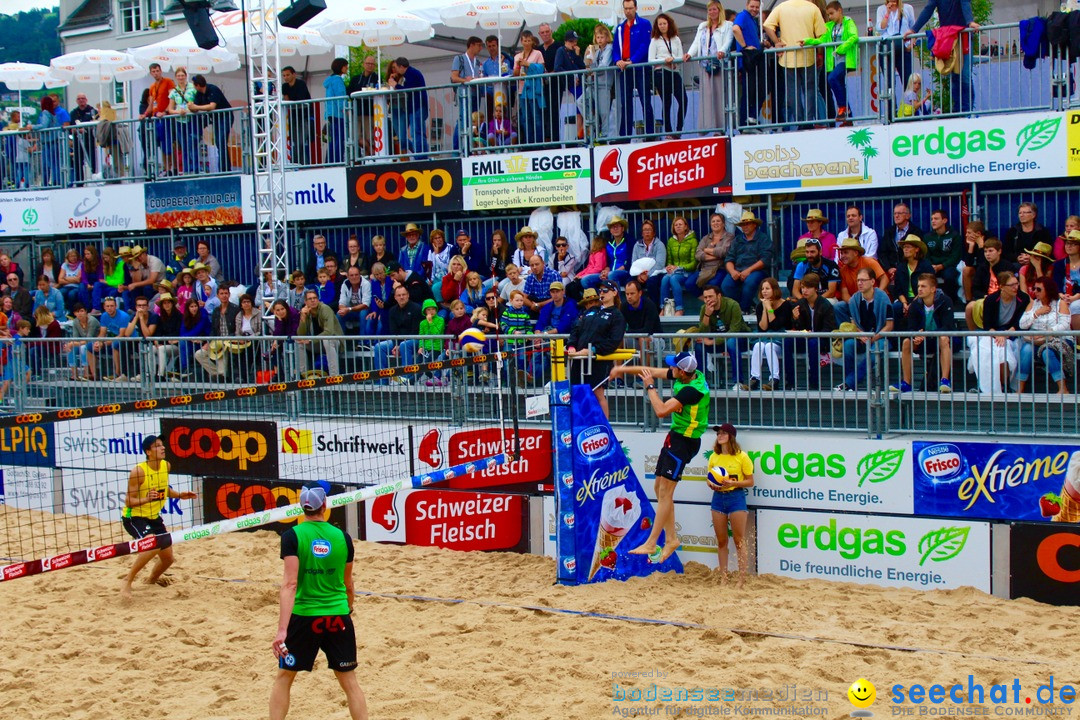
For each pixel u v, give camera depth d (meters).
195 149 21.67
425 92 19.69
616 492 13.40
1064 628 11.20
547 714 9.54
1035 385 12.11
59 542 16.14
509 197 18.75
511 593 12.88
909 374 12.73
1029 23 15.23
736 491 12.97
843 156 16.48
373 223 21.20
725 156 17.17
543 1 20.91
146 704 10.07
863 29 21.27
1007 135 15.52
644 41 17.81
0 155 23.78
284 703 8.88
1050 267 14.35
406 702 9.80
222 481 16.47
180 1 19.53
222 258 22.42
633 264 16.47
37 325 20.59
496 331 16.44
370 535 15.48
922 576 12.56
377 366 15.37
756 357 13.30
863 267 15.43
